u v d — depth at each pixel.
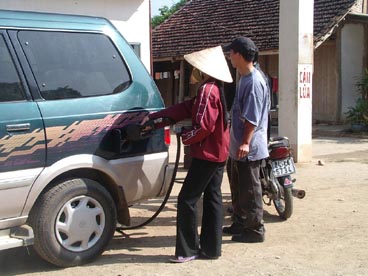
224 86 5.00
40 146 4.38
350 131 15.37
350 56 17.14
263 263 4.84
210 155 4.71
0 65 4.32
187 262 4.85
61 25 4.69
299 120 9.76
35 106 4.38
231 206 6.68
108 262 4.85
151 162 5.05
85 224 4.67
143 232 5.82
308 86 9.81
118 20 11.34
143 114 5.00
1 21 4.41
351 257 5.00
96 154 4.70
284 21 9.63
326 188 7.91
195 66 4.71
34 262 4.86
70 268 4.68
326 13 16.27
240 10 19.91
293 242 5.45
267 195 6.24
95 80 4.78
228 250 5.21
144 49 11.77
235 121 5.31
